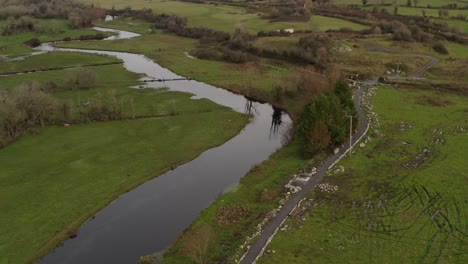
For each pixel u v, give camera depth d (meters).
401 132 90.69
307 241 57.41
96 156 85.75
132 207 69.62
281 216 63.09
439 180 71.56
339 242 57.16
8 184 75.12
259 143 94.25
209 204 70.00
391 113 101.38
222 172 81.12
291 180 73.06
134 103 116.19
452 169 75.00
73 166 81.62
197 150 89.94
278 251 55.44
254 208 66.31
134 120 104.50
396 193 68.31
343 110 86.62
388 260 53.59
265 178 76.00
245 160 86.12
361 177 73.25
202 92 128.50
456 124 94.25
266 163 81.62
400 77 128.75
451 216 62.19
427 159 79.00
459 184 70.19
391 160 78.81
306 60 150.50
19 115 92.88
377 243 56.81
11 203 69.69
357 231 59.34
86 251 59.12
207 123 103.81
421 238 57.62
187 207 69.38
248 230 60.16
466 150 82.00
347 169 76.00
